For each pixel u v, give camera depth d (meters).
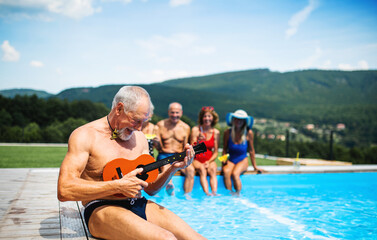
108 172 2.11
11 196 3.62
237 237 3.12
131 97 2.06
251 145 5.75
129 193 1.92
